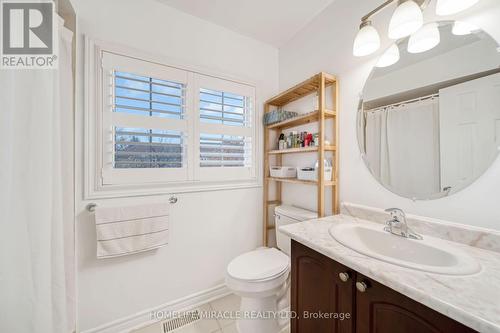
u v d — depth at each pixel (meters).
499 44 0.75
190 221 1.52
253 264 1.23
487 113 0.77
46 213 0.66
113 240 1.20
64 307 0.76
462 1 0.78
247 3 1.41
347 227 1.03
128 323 1.29
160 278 1.41
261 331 1.17
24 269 0.60
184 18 1.49
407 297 0.58
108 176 1.24
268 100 1.84
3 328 0.57
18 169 0.60
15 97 0.61
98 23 1.20
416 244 0.84
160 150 1.42
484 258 0.69
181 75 1.47
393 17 0.88
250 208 1.81
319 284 0.86
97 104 1.20
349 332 0.73
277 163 1.94
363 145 1.20
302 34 1.67
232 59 1.71
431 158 0.92
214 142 1.63
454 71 0.85
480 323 0.41
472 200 0.81
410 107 0.99
